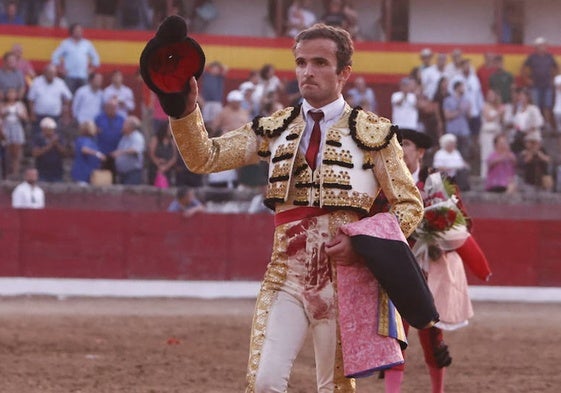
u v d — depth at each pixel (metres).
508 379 17.69
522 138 40.59
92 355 19.70
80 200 36.47
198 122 9.36
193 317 28.12
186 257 35.44
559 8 48.31
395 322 9.39
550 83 42.53
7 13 41.53
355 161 9.55
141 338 22.62
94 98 37.81
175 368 18.27
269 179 9.73
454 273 15.15
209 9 45.69
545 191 40.34
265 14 46.25
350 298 9.34
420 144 14.88
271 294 9.60
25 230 34.69
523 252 36.25
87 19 43.88
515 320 29.47
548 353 21.34
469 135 40.00
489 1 48.47
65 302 32.72
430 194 14.94
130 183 37.25
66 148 37.47
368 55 44.47
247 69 43.62
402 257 9.14
